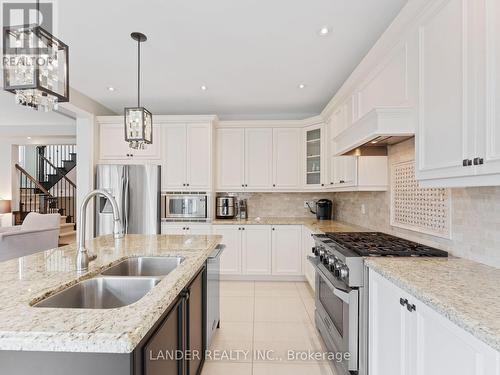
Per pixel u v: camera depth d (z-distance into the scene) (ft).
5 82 4.40
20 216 23.25
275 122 14.61
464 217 5.50
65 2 6.46
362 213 11.12
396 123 5.85
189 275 4.85
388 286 4.82
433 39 4.98
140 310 3.20
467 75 4.07
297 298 11.69
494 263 4.84
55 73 4.72
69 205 28.76
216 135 14.99
